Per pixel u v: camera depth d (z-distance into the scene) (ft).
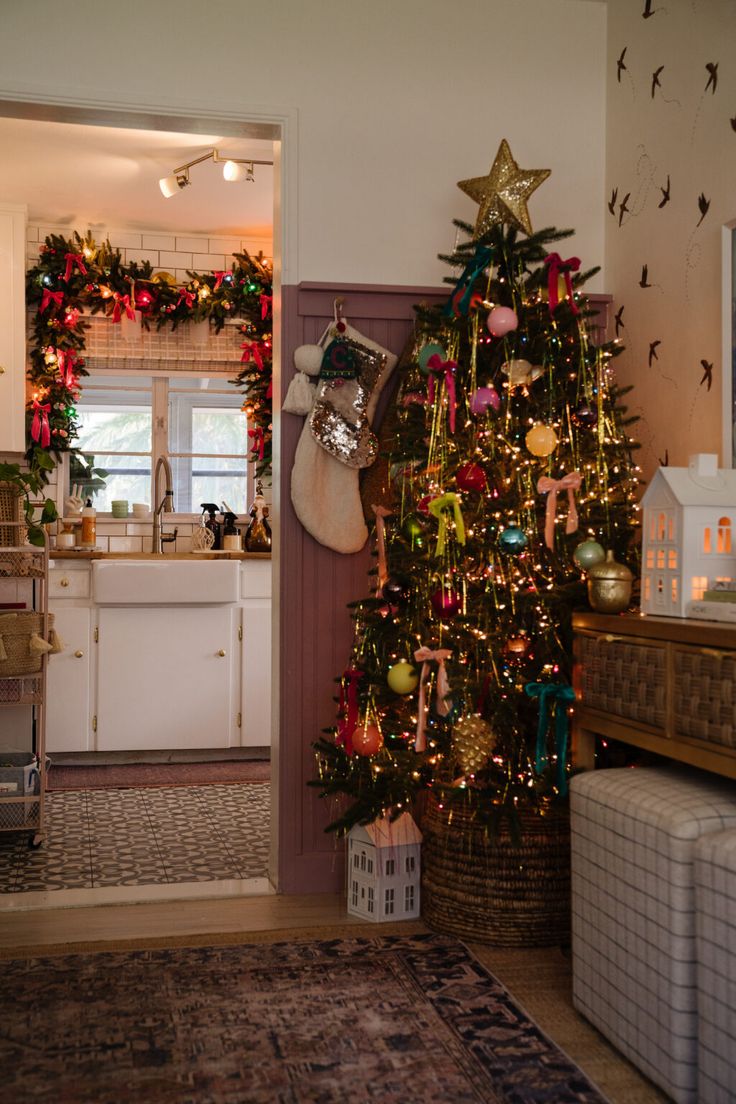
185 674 17.54
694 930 6.36
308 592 11.06
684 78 10.09
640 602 8.79
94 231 18.93
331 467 10.92
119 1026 7.43
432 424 9.49
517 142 11.53
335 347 10.66
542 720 8.46
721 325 9.40
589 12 11.70
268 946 9.10
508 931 9.05
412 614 9.55
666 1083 6.46
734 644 6.49
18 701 12.44
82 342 18.52
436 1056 6.99
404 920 9.91
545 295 9.60
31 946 9.08
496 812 8.72
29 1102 6.35
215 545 19.03
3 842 12.67
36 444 18.11
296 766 10.98
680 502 7.68
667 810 6.60
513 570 9.06
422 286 11.21
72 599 17.28
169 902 10.49
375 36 11.24
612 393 9.61
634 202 11.02
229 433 20.02
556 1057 7.00
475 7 11.46
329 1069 6.81
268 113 10.97
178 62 10.78
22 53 10.44
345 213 11.15
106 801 14.96
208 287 18.79
